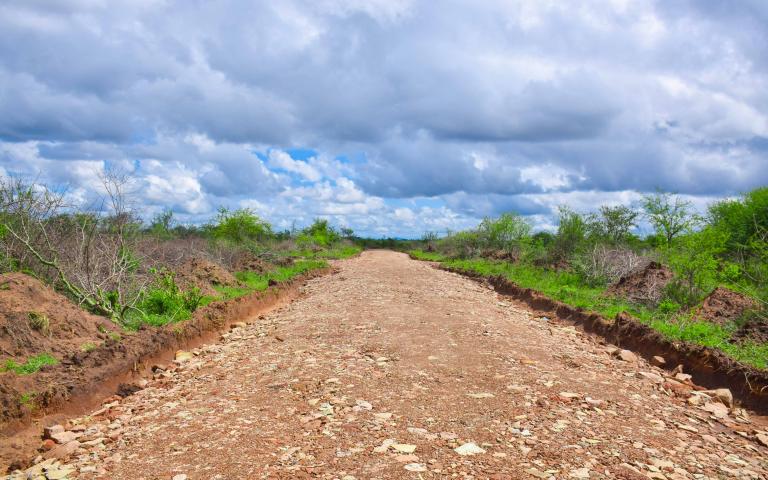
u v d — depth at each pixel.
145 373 8.41
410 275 22.53
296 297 16.94
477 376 7.35
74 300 10.97
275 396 6.79
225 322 11.98
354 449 5.10
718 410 6.59
